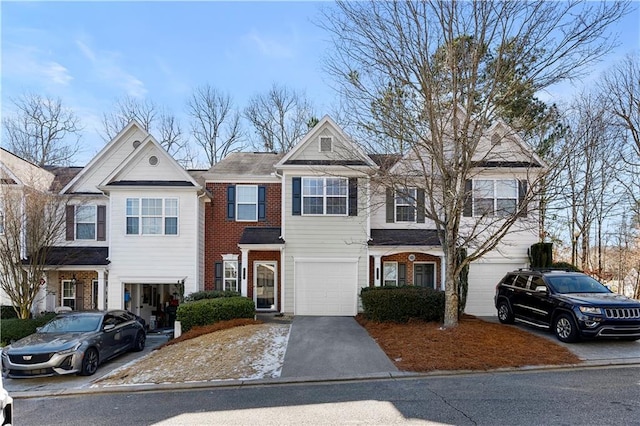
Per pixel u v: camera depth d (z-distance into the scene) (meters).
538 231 17.34
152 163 18.12
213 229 19.39
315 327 14.27
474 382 8.54
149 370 10.53
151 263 17.75
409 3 11.54
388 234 18.05
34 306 18.05
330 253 17.45
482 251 12.59
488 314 17.31
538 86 11.70
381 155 13.73
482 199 14.91
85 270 18.25
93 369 10.95
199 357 11.11
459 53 11.73
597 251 28.23
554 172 14.91
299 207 17.56
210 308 14.90
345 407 7.29
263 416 7.00
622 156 23.45
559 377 8.72
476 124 12.05
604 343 11.20
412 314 14.08
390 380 8.98
